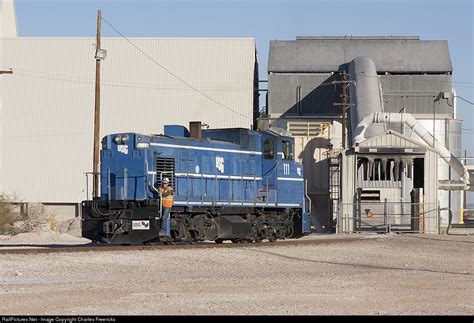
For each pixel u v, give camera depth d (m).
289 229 42.62
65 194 86.62
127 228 33.38
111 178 34.50
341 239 42.19
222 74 87.44
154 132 87.19
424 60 93.00
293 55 93.38
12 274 23.39
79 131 87.19
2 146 87.50
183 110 87.25
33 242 42.56
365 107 76.00
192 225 35.34
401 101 91.19
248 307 17.11
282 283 21.88
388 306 17.80
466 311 17.34
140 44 87.94
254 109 91.44
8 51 88.31
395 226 56.53
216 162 37.09
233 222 37.28
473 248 38.38
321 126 73.06
